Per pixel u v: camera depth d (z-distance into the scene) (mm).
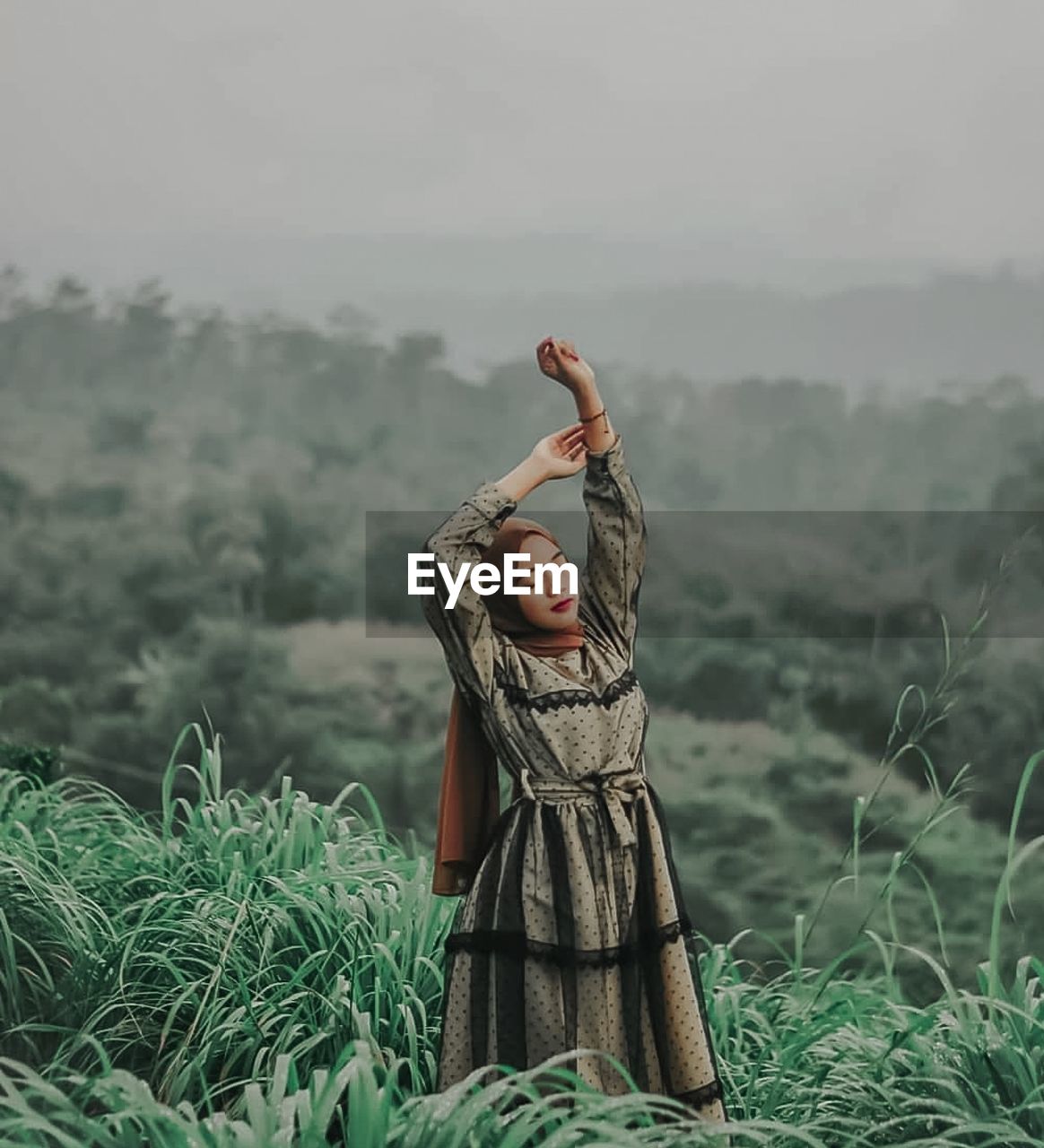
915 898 10875
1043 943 9844
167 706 15219
